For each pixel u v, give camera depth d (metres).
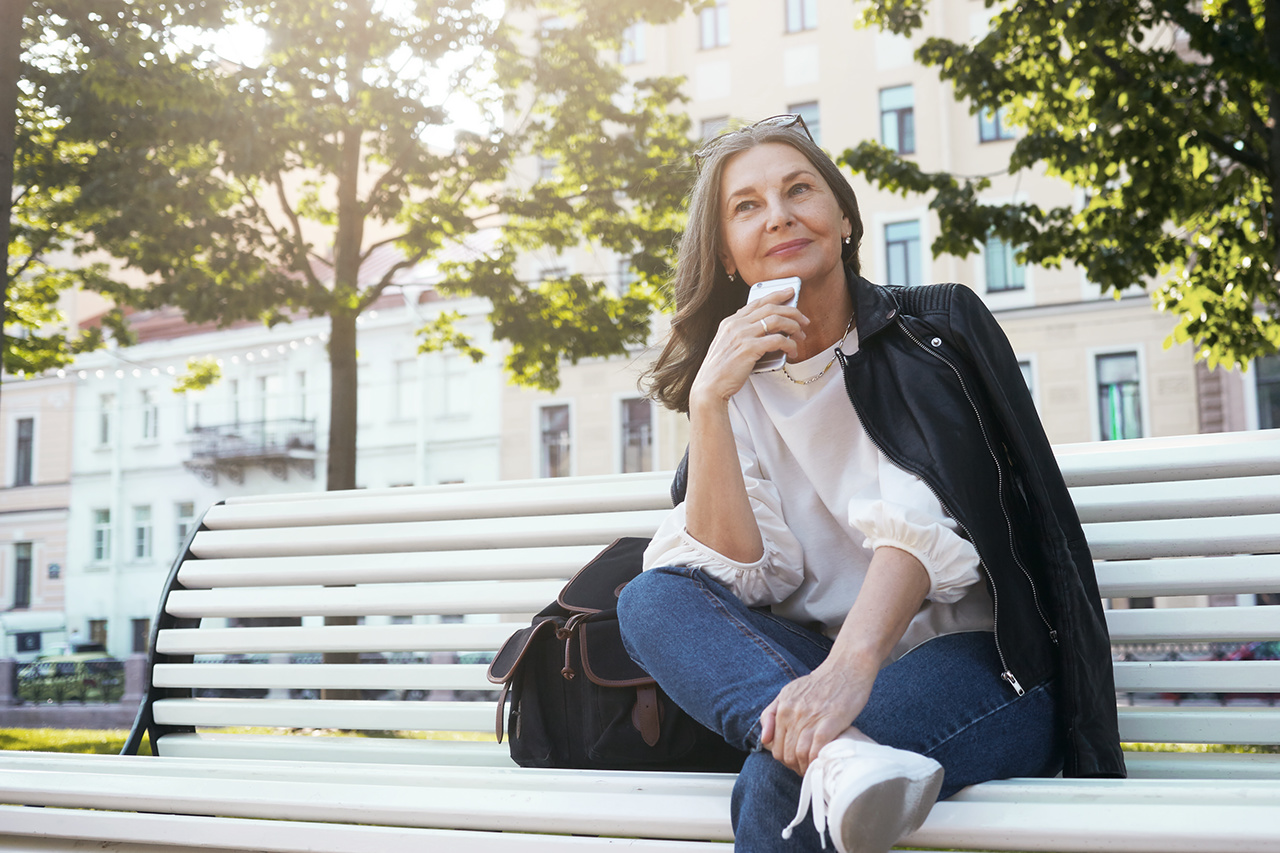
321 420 29.20
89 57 10.14
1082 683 1.32
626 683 1.42
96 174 11.52
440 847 1.28
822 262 1.54
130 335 15.20
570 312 12.84
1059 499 1.38
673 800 1.22
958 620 1.38
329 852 1.33
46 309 15.12
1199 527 1.54
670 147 12.69
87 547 31.38
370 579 1.98
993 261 22.62
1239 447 1.61
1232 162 9.29
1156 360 21.38
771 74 24.08
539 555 1.88
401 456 26.77
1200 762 1.42
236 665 2.00
